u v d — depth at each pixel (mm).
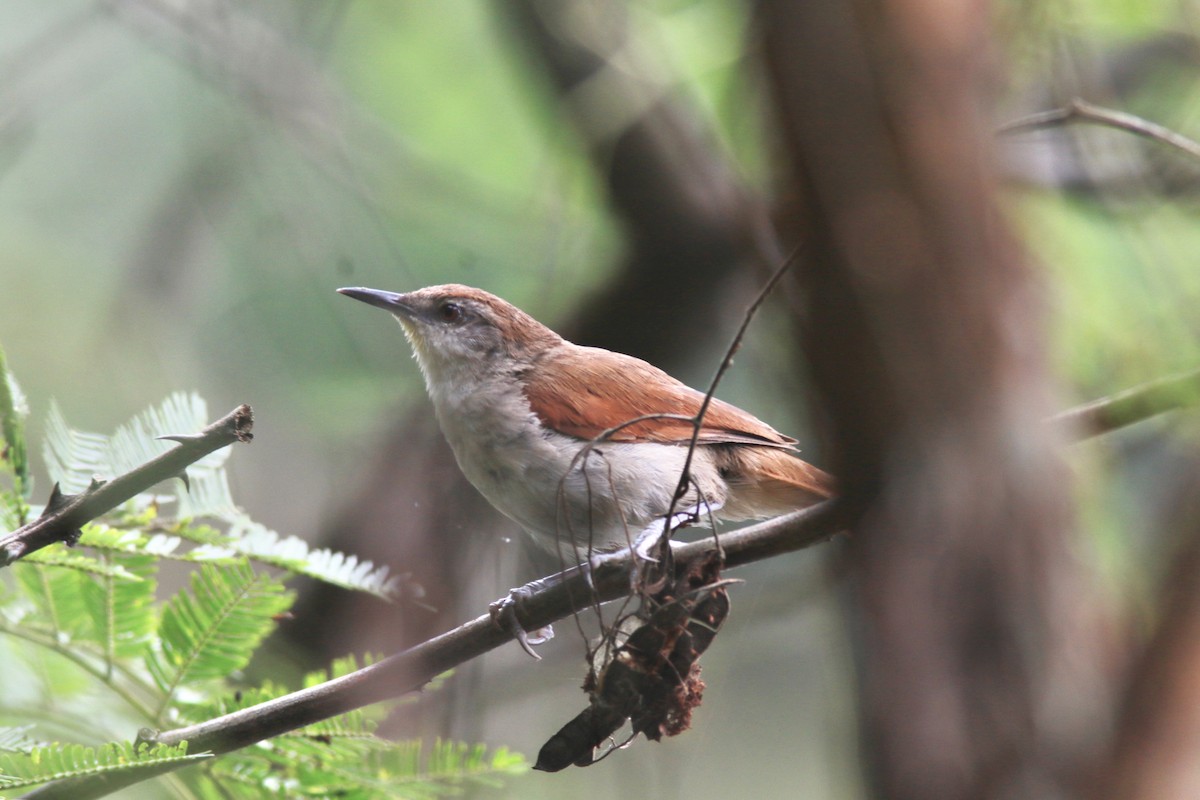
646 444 8984
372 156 13867
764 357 10750
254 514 13109
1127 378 9672
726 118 11945
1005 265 5234
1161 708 4586
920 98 4961
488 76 14852
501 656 12078
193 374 13922
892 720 5004
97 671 6891
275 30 14195
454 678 11086
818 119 4910
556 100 13625
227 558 6789
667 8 13383
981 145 5152
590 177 13664
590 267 14094
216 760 6895
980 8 5234
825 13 4906
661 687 6301
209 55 13688
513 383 9438
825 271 5051
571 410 9102
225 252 14148
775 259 9008
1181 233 10328
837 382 5188
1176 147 8109
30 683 7398
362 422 13750
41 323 14453
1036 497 5160
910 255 5020
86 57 14922
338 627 11789
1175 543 4938
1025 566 5078
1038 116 8141
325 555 7023
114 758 5512
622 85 13055
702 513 8164
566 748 6305
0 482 6527
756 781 12266
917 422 5145
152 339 13914
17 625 6855
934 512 5137
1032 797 4762
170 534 6770
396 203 13656
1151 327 9914
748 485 9266
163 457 4895
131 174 15547
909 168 4961
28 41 15875
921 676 4977
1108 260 10602
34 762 5473
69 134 15516
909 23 4934
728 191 13219
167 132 15688
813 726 12414
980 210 5125
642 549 7051
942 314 5086
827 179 4941
